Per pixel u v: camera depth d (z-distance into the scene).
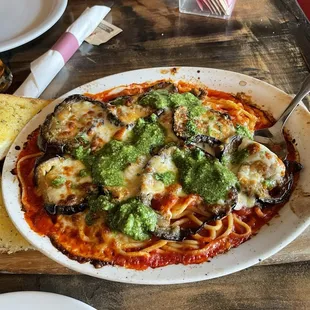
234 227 0.30
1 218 0.32
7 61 0.47
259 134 0.35
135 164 0.31
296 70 0.44
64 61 0.45
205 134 0.32
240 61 0.45
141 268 0.28
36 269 0.31
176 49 0.47
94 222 0.30
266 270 0.31
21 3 0.52
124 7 0.52
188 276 0.27
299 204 0.30
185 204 0.29
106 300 0.30
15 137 0.36
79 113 0.34
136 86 0.39
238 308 0.29
